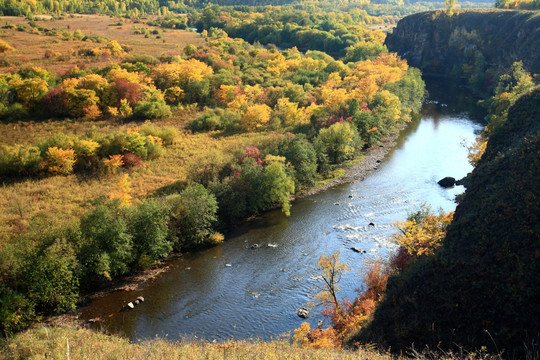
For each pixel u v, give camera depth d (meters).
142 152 66.06
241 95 92.75
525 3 156.12
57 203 51.62
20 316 34.72
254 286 41.72
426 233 38.56
